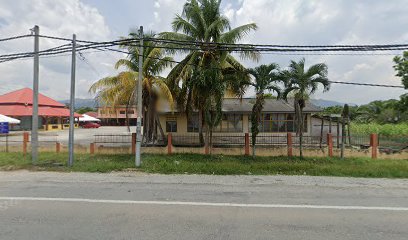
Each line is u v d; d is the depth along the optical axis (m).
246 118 21.62
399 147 18.27
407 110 25.38
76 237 4.42
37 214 5.48
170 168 11.02
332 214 5.62
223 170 10.70
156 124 19.84
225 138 21.09
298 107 15.85
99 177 9.35
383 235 4.59
